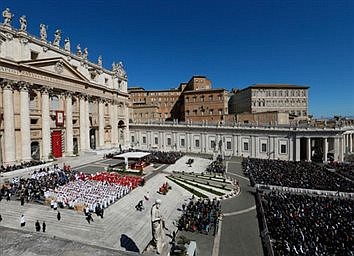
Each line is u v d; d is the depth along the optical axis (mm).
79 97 61125
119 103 80188
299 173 46000
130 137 88188
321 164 57844
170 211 29891
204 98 100562
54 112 53500
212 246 22438
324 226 23453
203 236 24344
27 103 46375
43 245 5141
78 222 23344
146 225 25500
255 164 55719
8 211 25422
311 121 74938
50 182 32594
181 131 79125
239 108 111812
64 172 39062
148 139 85000
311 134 62344
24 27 46562
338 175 45500
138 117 107125
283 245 20672
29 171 40719
